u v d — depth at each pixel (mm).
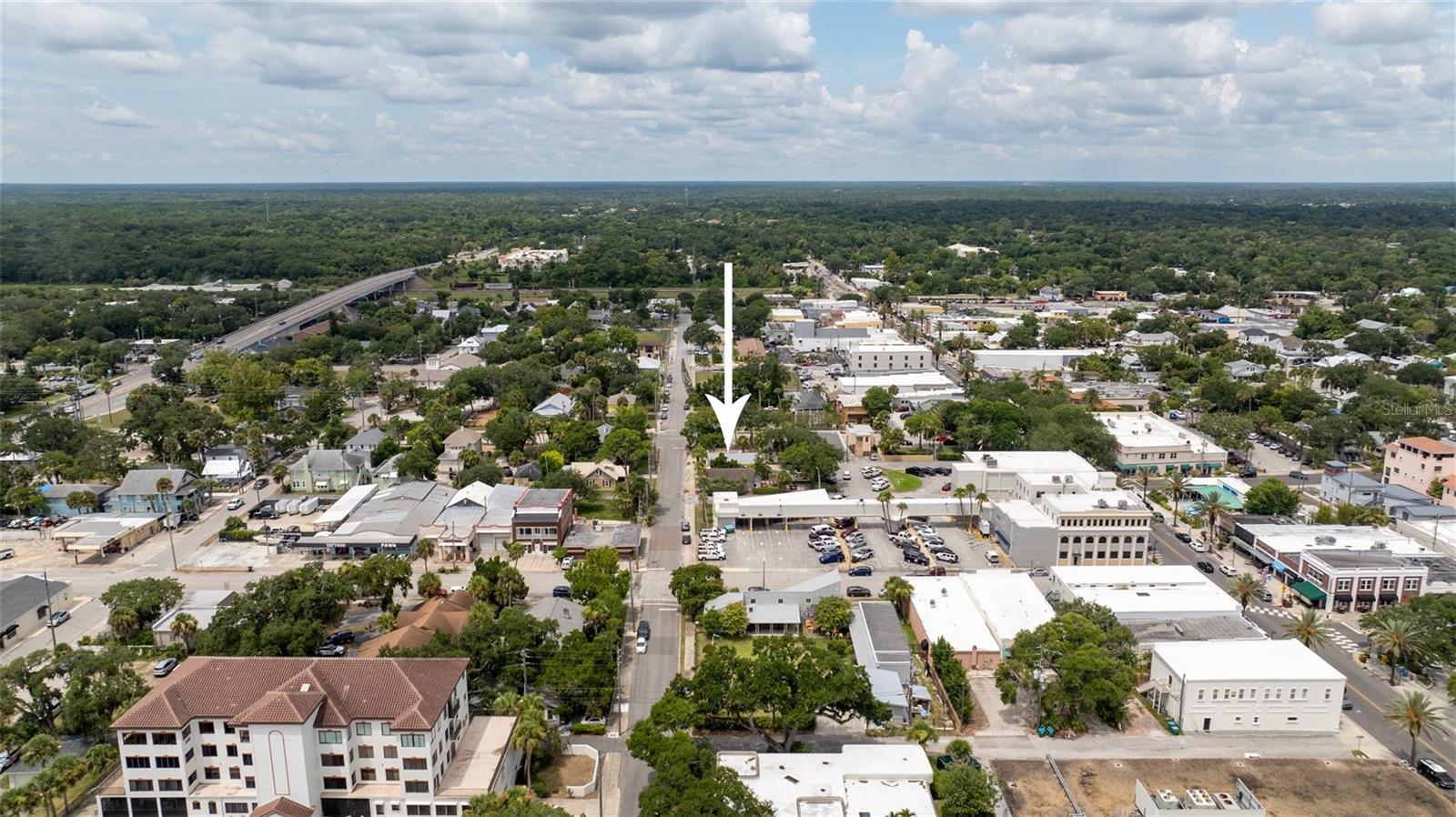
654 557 191125
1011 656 136000
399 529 193250
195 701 108875
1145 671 144250
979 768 116625
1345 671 147875
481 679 132500
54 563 190500
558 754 123688
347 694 109750
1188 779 114750
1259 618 164625
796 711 117375
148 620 159125
